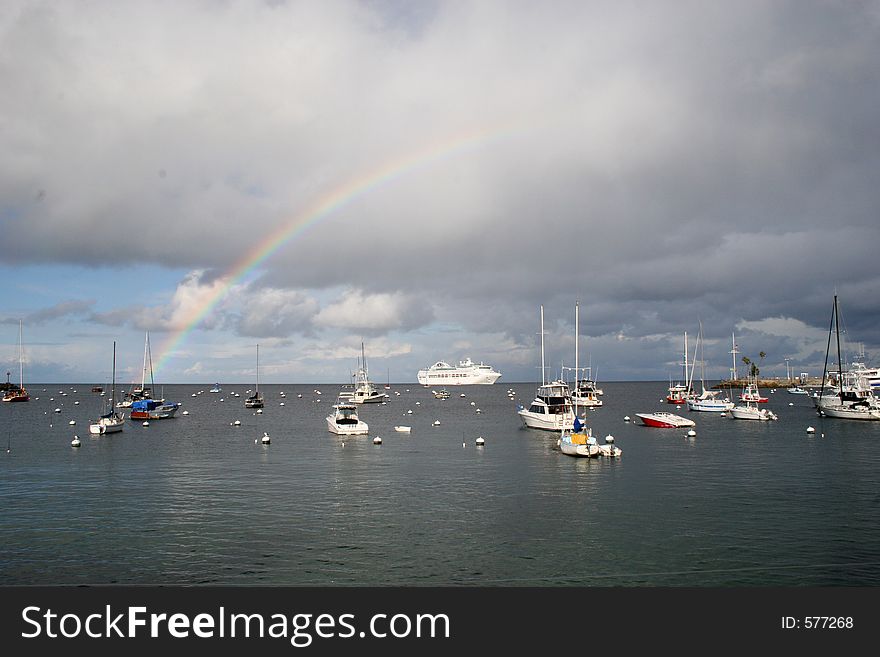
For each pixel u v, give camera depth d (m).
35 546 35.91
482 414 163.38
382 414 163.75
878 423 118.56
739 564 32.78
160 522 41.06
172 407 150.12
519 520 41.44
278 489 52.59
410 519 41.78
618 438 95.31
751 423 122.00
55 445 87.31
